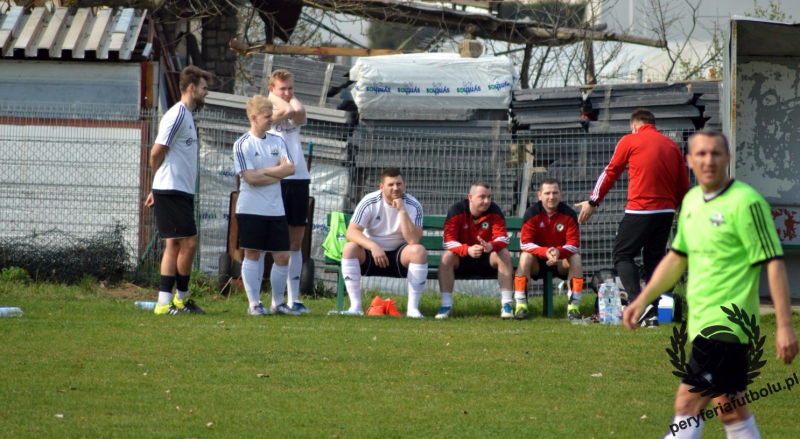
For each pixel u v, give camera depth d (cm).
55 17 4838
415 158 4500
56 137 4400
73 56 4581
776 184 4166
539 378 2041
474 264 3341
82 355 2194
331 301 3791
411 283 3250
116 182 4388
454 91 4556
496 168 4484
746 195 1288
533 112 4616
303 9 7931
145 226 4344
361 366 2139
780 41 3944
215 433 1543
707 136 1312
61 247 4078
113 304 3375
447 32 6988
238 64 7594
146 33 4931
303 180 3262
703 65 7869
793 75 4122
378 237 3331
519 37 7062
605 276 3142
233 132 4428
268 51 6494
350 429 1588
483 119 4597
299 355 2258
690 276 1347
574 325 2964
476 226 3300
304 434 1548
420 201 4494
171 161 2939
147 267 4206
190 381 1942
